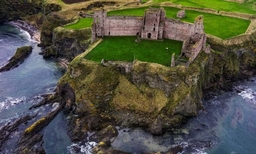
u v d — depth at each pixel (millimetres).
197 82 86875
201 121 84312
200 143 76125
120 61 90000
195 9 131000
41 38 134750
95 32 103812
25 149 73438
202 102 92625
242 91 99500
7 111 88500
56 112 86625
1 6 166000
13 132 79500
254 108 90375
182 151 73375
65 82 90750
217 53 102125
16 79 106000
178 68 85438
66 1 154625
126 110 84000
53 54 122625
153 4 136375
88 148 74125
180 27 100000
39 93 97750
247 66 110562
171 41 103000
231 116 86625
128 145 74438
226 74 104812
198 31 94000
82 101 85500
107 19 102812
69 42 117188
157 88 85750
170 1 142875
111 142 75000
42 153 73000
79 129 79688
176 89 83938
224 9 133000
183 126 82062
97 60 91688
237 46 106500
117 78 89000
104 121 82188
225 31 111562
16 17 169125
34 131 79438
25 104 91812
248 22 120812
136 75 86812
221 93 98125
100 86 86875
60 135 78938
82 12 140250
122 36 106688
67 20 132750
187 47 90938
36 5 169375
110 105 85375
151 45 99938
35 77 107562
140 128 80125
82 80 88562
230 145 75812
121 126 80812
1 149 74125
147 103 83938
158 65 86375
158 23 100188
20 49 122625
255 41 111375
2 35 147500
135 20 103438
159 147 74312
